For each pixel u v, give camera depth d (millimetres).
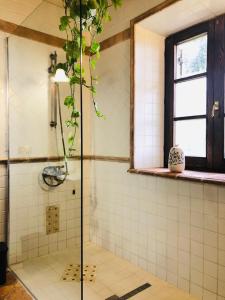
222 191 1521
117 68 2262
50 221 1888
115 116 2293
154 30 2143
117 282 1848
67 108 1897
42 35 2055
